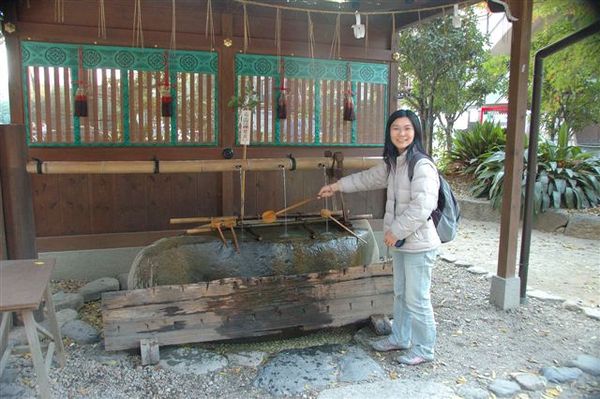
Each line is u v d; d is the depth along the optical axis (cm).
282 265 359
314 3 470
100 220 471
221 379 297
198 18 472
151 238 483
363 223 423
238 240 363
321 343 356
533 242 667
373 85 539
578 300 445
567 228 703
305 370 304
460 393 280
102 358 316
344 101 525
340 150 535
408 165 297
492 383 292
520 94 391
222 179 495
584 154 784
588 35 370
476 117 1481
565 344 349
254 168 392
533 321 388
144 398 275
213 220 380
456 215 312
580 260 582
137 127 467
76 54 443
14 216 347
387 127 310
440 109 1005
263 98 500
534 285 493
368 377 298
